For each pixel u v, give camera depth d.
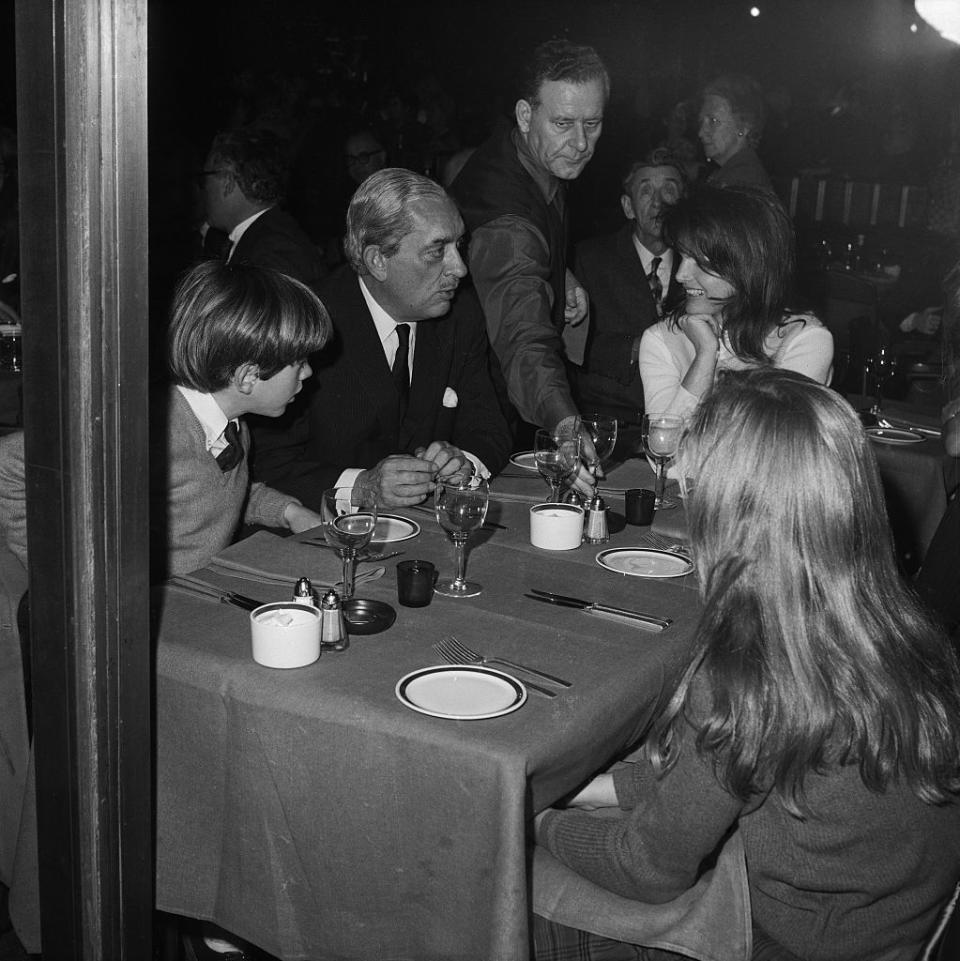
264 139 3.61
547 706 1.47
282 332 2.07
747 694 1.20
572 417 2.67
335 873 1.49
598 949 1.42
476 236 3.03
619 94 10.32
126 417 1.39
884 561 1.25
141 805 1.53
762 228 2.85
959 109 9.09
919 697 1.22
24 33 1.29
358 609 1.76
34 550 1.45
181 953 2.02
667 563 2.07
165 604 1.78
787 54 10.36
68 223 1.31
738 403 1.26
